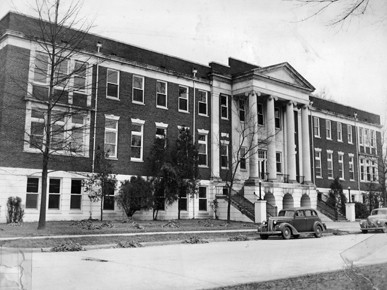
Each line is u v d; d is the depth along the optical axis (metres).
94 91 28.52
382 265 6.33
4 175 24.02
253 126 34.75
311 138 46.06
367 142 54.03
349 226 31.50
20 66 25.19
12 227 20.53
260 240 20.89
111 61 29.95
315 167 46.50
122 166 29.69
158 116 32.38
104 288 7.66
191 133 34.34
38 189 25.59
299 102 40.44
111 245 16.22
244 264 11.23
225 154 36.75
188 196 33.12
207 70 36.78
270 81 37.69
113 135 29.73
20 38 25.33
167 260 12.12
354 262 6.56
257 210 30.70
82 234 18.80
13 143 24.48
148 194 28.47
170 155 30.83
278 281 8.26
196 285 8.05
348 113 52.50
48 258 12.43
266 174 38.09
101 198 26.39
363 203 45.28
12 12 25.30
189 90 35.00
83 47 27.98
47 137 20.23
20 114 24.91
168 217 31.59
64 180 26.45
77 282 8.25
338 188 43.16
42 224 19.86
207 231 23.28
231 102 37.59
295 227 22.12
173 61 34.34
